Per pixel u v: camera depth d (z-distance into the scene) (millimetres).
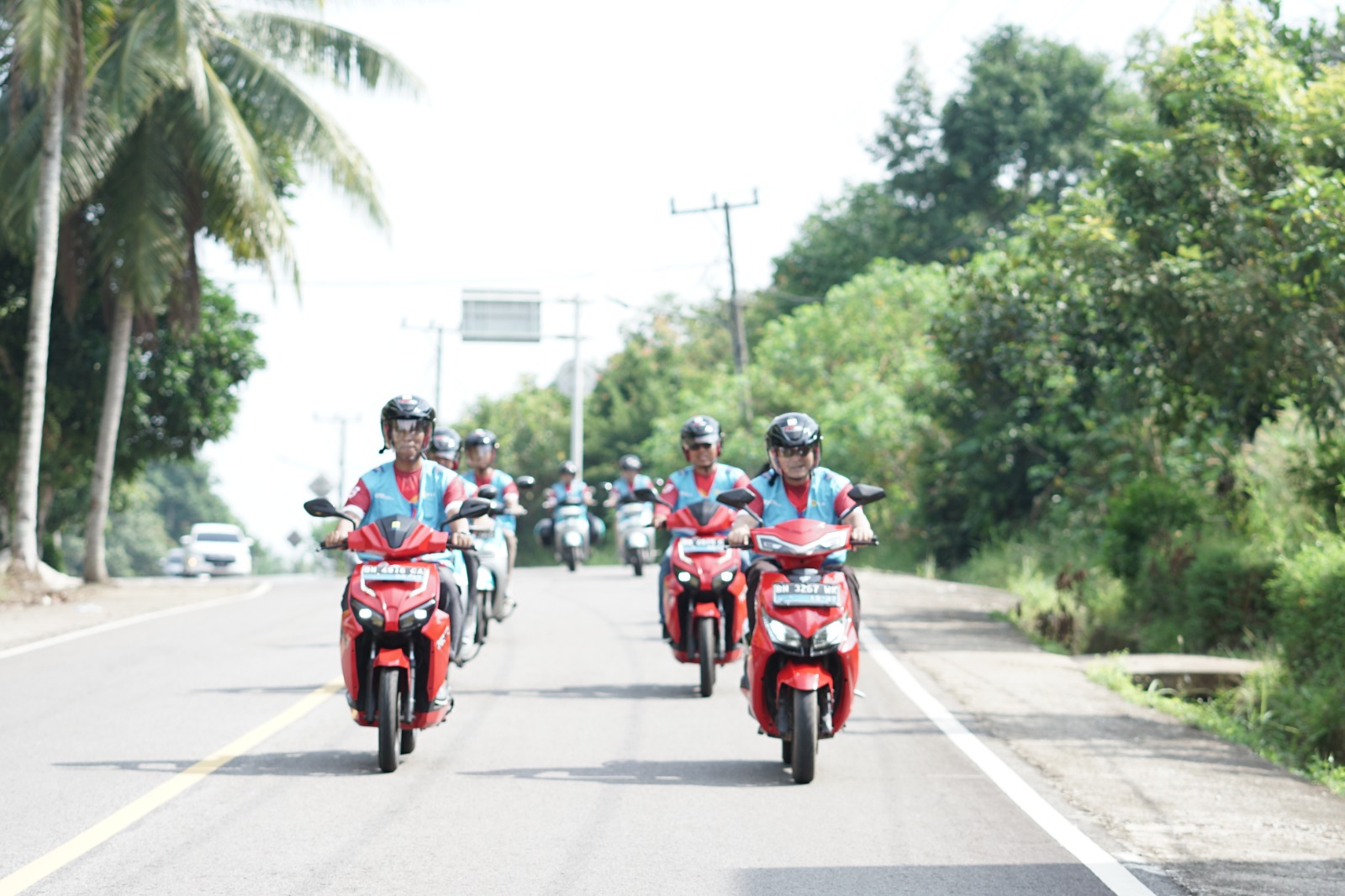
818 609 9406
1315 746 12953
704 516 13312
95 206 30844
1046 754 10797
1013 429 35344
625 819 8469
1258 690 14781
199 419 35938
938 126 60625
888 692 13844
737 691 13742
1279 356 17109
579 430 55312
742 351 52875
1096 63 58969
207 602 26016
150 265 29078
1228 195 18328
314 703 12859
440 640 9766
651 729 11641
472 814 8539
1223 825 8633
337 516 9703
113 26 28719
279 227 28750
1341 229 16141
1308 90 18469
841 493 10039
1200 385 18594
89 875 7117
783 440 9727
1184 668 15641
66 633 19531
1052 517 33594
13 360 33188
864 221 66312
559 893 6875
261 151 31688
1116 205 19078
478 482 15797
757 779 9664
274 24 28422
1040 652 17484
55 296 32781
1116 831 8320
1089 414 28219
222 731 11375
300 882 7023
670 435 53844
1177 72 18719
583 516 32938
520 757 10383
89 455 35719
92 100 27609
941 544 40000
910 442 43281
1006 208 60219
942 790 9375
